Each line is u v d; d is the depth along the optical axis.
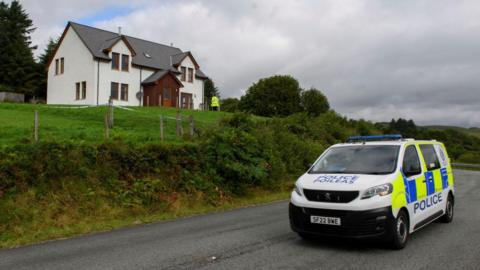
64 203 10.40
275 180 16.62
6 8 65.94
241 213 11.65
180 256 6.84
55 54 45.16
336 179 7.47
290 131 24.95
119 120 24.39
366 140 9.29
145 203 11.64
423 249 7.27
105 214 10.59
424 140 9.69
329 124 30.33
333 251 7.14
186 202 12.48
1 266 6.48
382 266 6.25
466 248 7.32
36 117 13.16
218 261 6.54
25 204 9.78
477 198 14.73
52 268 6.30
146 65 45.09
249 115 18.22
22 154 10.52
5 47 59.72
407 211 7.55
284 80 72.00
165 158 13.43
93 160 11.87
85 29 43.81
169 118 26.25
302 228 7.39
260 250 7.21
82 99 41.84
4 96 43.41
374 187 7.04
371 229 6.87
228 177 14.55
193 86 49.97
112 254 7.06
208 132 16.00
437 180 9.29
